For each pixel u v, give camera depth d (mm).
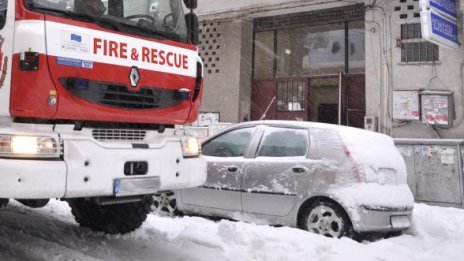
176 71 4867
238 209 6258
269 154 6273
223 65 12914
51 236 5289
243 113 12758
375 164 5703
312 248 4898
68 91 3980
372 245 5250
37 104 3824
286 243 5035
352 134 5887
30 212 6508
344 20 11828
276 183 5953
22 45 3828
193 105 5078
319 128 6043
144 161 4367
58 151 3873
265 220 6035
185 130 5211
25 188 3631
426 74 10219
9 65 3893
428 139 9195
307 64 12445
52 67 3887
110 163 4113
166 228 5812
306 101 12297
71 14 4074
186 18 5352
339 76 11703
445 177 8891
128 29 4477
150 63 4609
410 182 9172
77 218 5707
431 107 10031
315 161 5785
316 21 12258
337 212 5512
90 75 4113
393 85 10547
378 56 10758
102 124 4324
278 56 12859
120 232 5488
